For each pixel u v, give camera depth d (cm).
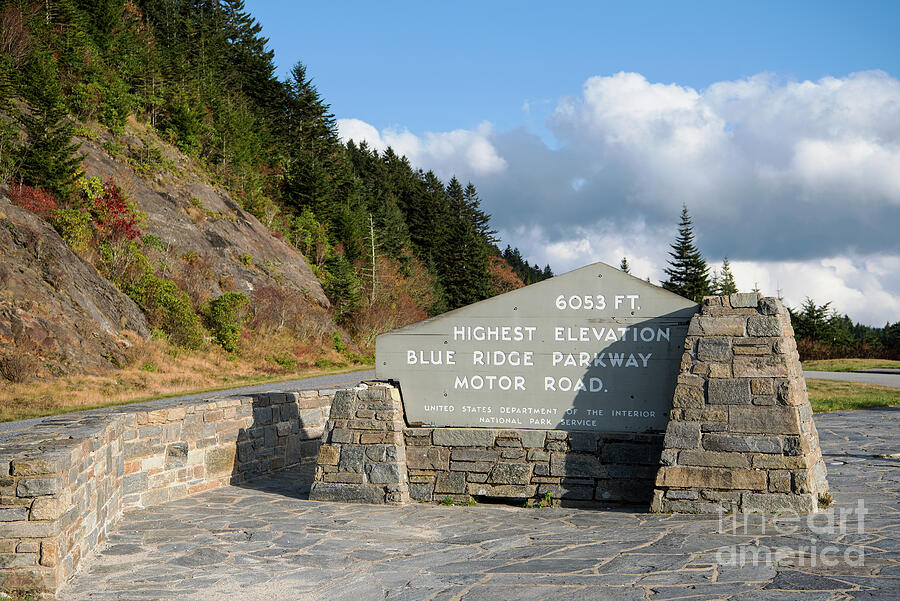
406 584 561
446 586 543
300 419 1311
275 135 8150
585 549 623
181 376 2988
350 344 5025
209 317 3912
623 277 902
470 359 951
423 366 966
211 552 698
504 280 10738
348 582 581
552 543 660
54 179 3553
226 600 549
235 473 1119
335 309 5409
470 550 662
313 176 7038
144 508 927
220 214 4959
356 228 7088
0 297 2600
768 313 780
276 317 4434
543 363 924
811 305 7175
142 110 5678
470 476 920
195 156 5722
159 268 3934
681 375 787
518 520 802
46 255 2981
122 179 4275
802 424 770
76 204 3644
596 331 906
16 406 2042
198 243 4462
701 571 517
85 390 2395
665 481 768
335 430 960
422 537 734
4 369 2336
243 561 662
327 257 6081
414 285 7462
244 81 8344
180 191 4862
